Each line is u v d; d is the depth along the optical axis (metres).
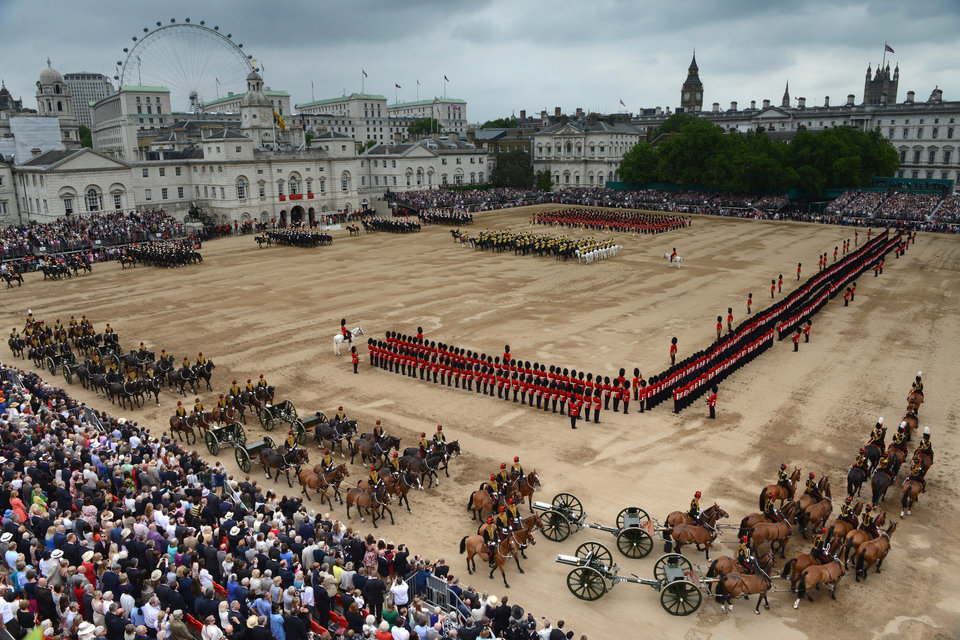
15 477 25.25
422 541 26.41
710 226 117.06
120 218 105.00
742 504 28.31
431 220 120.12
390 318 57.53
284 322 57.03
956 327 54.44
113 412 39.75
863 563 23.39
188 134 159.75
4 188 109.94
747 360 46.12
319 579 19.95
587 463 32.31
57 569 19.55
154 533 21.86
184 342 52.03
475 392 42.25
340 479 28.88
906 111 179.12
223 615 17.45
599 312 59.19
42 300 66.44
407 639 17.92
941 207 121.00
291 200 127.75
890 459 29.20
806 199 149.75
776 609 22.56
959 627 21.39
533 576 24.42
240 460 32.56
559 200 156.88
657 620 22.00
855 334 53.00
